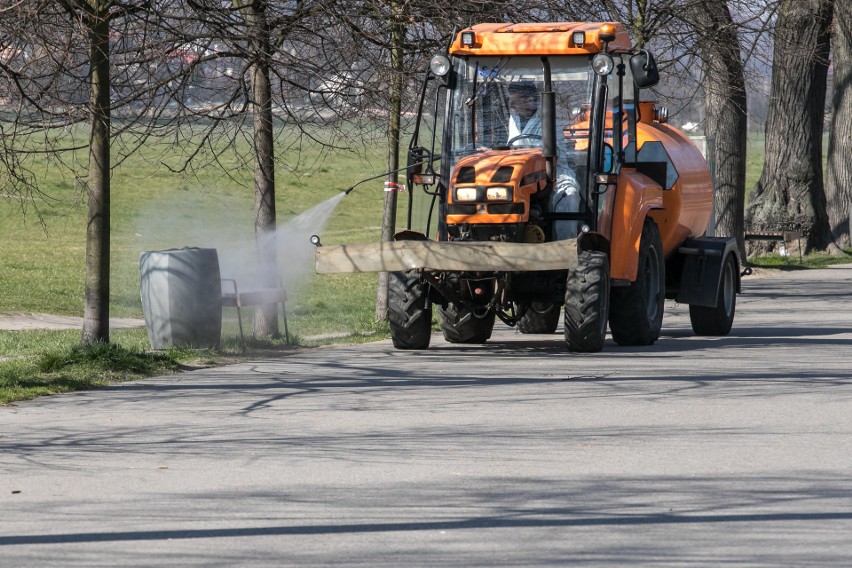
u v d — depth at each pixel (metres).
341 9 44.50
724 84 79.00
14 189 42.84
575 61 44.03
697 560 18.20
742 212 93.88
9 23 36.16
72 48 38.81
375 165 186.62
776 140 108.50
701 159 55.03
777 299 72.19
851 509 21.19
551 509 21.27
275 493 22.56
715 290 51.16
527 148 44.19
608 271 43.72
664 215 50.41
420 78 49.38
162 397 34.16
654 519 20.56
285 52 43.84
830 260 103.38
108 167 41.28
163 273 44.22
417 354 44.78
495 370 39.53
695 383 36.25
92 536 19.70
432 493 22.48
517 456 25.72
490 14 48.16
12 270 94.69
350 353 45.38
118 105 44.44
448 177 44.53
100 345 39.66
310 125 50.16
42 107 39.19
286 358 43.62
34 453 26.27
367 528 20.08
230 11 42.91
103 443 27.38
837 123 117.56
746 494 22.30
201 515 20.98
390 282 46.00
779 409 31.55
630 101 46.72
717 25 74.56
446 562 18.17
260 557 18.47
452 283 44.28
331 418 30.50
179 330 44.28
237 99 50.28
